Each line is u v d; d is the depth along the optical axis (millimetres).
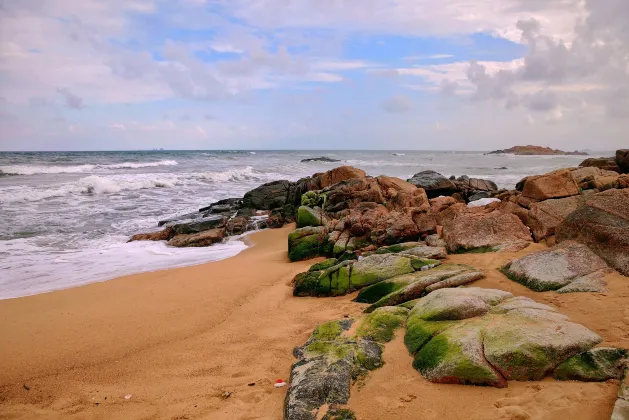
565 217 9906
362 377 5613
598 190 13609
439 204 14594
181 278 11961
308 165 57500
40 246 15719
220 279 11797
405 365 5832
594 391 4648
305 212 17172
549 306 6426
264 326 8305
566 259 8016
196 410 5539
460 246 10648
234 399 5754
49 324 8727
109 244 16469
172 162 53938
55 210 21656
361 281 9672
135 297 10352
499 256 9578
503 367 5172
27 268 13062
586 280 7348
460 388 5199
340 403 5121
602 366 4891
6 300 10211
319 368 5762
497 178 40688
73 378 6621
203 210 23219
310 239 14047
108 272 12844
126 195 27391
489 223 10938
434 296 7125
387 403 5074
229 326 8438
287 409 5098
